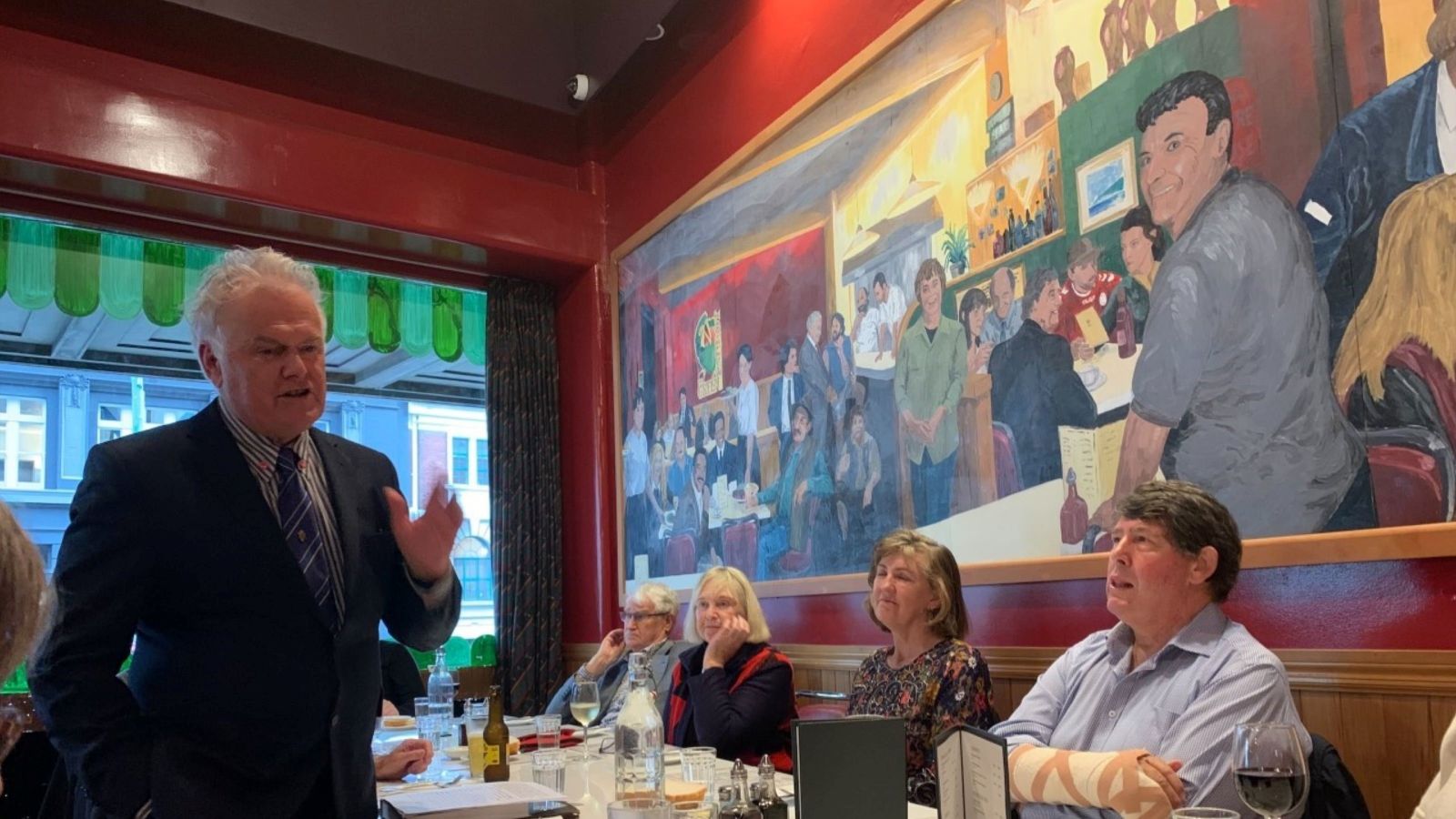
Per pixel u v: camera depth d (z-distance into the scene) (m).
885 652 2.93
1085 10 3.06
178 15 4.84
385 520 1.86
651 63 5.62
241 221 5.19
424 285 6.02
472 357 6.29
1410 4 2.24
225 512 1.61
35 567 0.83
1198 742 1.91
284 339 1.65
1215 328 2.61
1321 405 2.37
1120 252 2.90
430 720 3.26
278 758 1.59
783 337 4.41
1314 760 1.86
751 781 2.18
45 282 4.98
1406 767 2.18
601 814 2.02
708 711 3.06
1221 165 2.63
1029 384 3.17
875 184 3.92
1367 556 2.24
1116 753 1.77
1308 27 2.45
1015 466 3.21
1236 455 2.54
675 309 5.23
